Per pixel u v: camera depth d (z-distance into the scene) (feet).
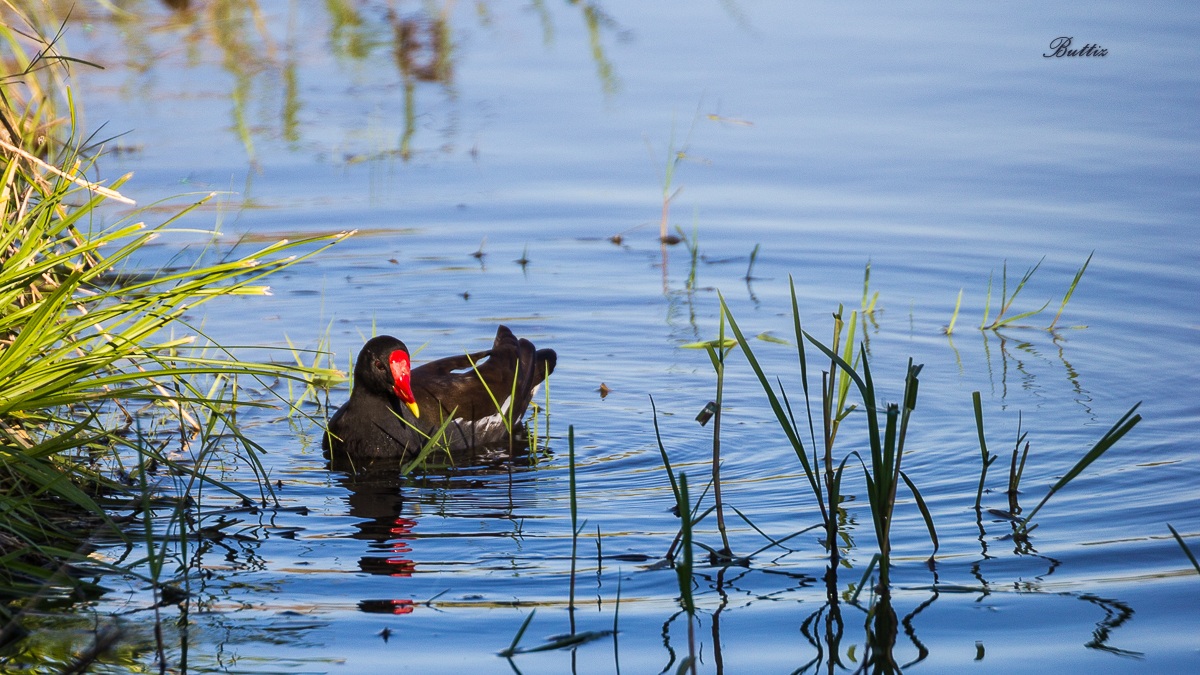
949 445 37.47
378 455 39.09
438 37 83.41
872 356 45.37
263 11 87.40
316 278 52.95
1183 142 63.31
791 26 84.02
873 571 28.68
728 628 26.00
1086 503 32.58
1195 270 50.62
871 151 64.28
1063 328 47.03
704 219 58.13
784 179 61.67
